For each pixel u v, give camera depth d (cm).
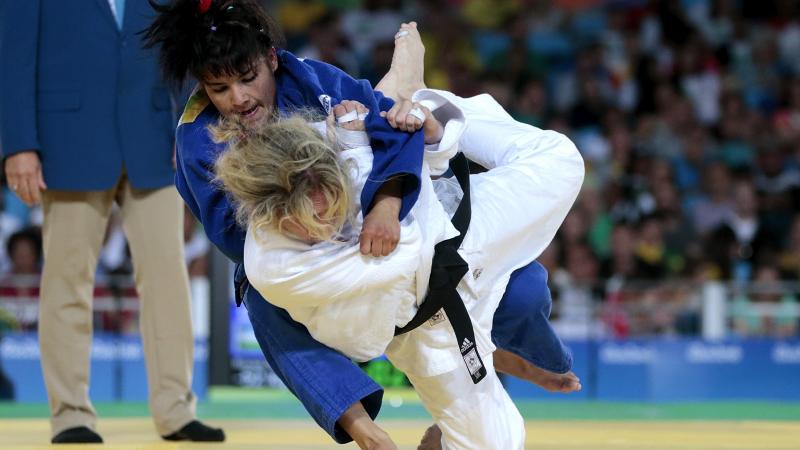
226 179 668
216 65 725
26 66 1064
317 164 655
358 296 685
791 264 2442
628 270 2341
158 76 1094
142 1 1089
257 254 675
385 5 3281
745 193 2645
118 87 1084
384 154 697
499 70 3158
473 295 754
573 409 1767
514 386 1981
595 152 2867
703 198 2731
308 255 669
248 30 732
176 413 1090
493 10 3350
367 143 709
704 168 2820
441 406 767
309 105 756
